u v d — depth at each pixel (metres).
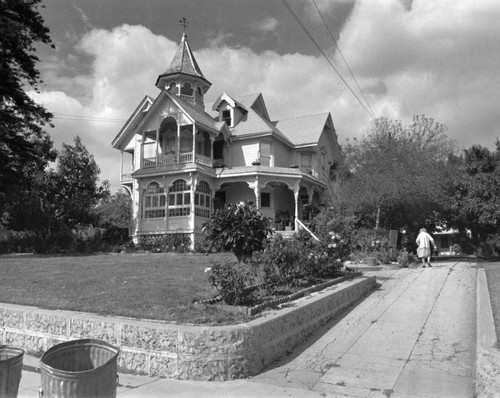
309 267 11.44
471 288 12.37
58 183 32.31
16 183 28.17
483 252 30.52
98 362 4.25
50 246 29.28
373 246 20.09
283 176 29.38
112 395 3.91
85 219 33.06
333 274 12.80
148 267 13.77
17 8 24.02
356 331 8.78
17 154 26.83
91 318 7.17
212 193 30.19
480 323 7.30
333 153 37.28
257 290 9.27
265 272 10.66
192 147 31.22
